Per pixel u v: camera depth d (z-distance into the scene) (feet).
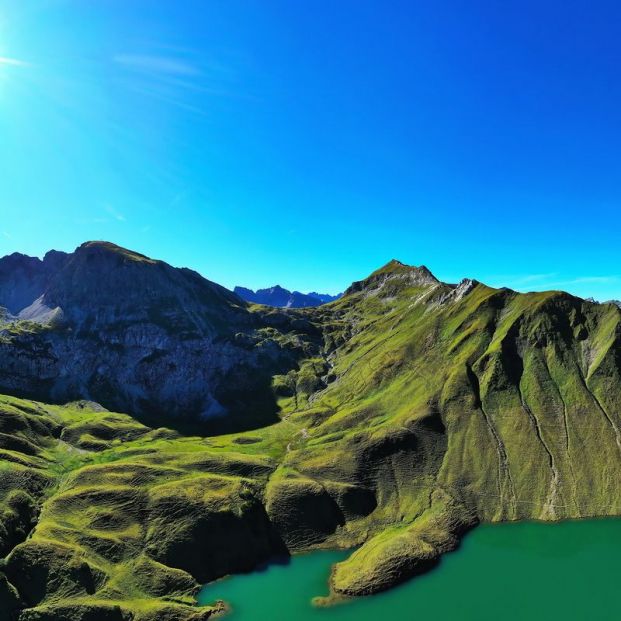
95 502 460.96
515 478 510.17
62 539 404.36
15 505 442.50
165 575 396.98
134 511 457.27
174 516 449.48
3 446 559.38
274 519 476.95
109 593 368.07
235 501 475.72
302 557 445.37
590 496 480.23
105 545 410.72
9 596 345.72
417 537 432.66
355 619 345.92
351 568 409.90
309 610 362.33
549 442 536.42
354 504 502.38
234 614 361.51
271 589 394.32
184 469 542.57
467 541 441.27
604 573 383.65
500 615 337.52
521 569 393.50
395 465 545.85
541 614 336.49
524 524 466.29
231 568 422.00
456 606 350.84
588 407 556.51
